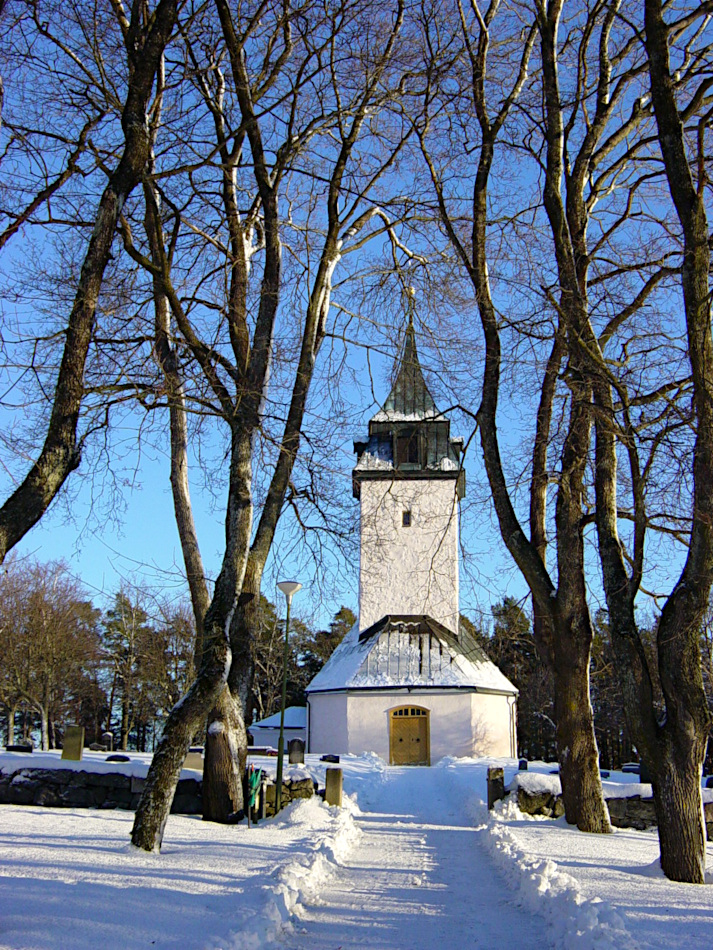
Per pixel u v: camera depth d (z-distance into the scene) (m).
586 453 15.94
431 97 17.45
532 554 16.88
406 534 45.12
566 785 16.98
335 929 8.36
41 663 50.28
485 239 17.47
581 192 16.17
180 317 14.09
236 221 16.70
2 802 16.31
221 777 16.30
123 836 12.24
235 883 9.38
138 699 60.19
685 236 12.15
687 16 13.37
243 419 14.26
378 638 43.44
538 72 18.58
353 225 19.55
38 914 6.99
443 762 37.22
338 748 41.47
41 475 9.28
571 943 7.45
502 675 43.94
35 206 12.91
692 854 11.15
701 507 11.53
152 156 15.59
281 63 15.72
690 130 14.20
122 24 15.45
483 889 10.91
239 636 17.02
